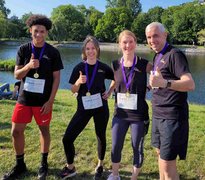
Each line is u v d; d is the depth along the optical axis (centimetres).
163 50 354
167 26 9269
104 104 434
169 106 348
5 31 8738
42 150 447
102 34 9794
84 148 545
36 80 414
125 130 410
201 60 5325
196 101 1881
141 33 9325
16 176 441
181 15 9000
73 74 434
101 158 449
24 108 421
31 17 403
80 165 485
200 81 2766
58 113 788
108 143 575
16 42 8956
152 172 469
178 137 345
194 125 731
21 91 421
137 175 415
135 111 402
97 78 426
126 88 403
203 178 458
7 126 652
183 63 332
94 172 466
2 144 546
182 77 327
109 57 5303
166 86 325
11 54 5291
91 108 423
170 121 347
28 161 487
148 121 412
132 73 401
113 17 9638
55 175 451
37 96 417
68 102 988
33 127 638
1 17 8581
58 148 540
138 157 408
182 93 347
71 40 9950
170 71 341
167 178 354
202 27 8969
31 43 417
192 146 573
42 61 410
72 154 438
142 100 404
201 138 621
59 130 635
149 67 398
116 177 417
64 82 2411
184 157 357
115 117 416
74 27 9831
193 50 7600
